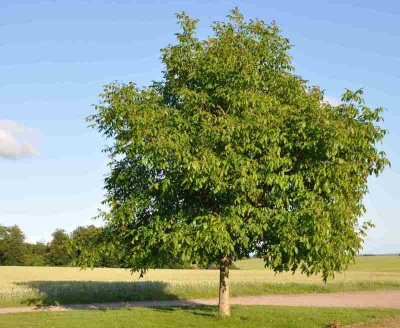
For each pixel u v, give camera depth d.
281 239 15.40
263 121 15.08
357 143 15.88
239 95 15.70
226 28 18.12
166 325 17.16
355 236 15.65
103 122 18.02
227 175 15.24
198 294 37.56
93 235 19.08
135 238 16.98
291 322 17.81
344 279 53.41
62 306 29.75
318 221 14.56
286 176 15.21
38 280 50.03
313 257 15.79
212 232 15.08
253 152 15.33
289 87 17.06
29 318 19.70
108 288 35.25
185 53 17.98
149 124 16.02
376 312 22.36
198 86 17.52
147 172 17.36
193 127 16.08
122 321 18.08
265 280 48.34
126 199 17.84
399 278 57.09
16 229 107.00
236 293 39.81
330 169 15.44
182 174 15.56
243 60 16.58
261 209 15.56
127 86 17.28
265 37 17.58
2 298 29.50
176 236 15.25
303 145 15.42
